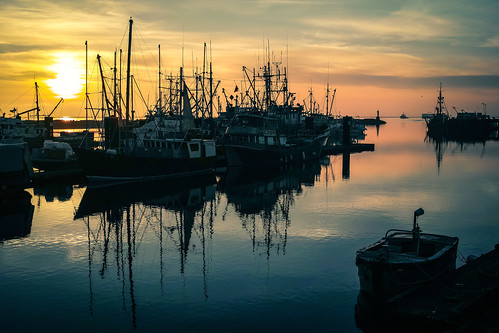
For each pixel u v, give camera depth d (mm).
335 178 75062
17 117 119812
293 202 54219
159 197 58438
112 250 35031
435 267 23188
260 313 23547
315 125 138500
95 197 57750
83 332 21578
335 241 36750
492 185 65250
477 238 37000
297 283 27578
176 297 25688
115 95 81875
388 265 21578
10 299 25391
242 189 64938
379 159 106000
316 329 21797
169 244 36719
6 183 59344
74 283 27906
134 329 21891
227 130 94000
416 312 19344
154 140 78000
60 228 41906
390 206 50562
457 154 117188
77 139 109250
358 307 23984
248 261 31938
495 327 17906
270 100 112438
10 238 38281
